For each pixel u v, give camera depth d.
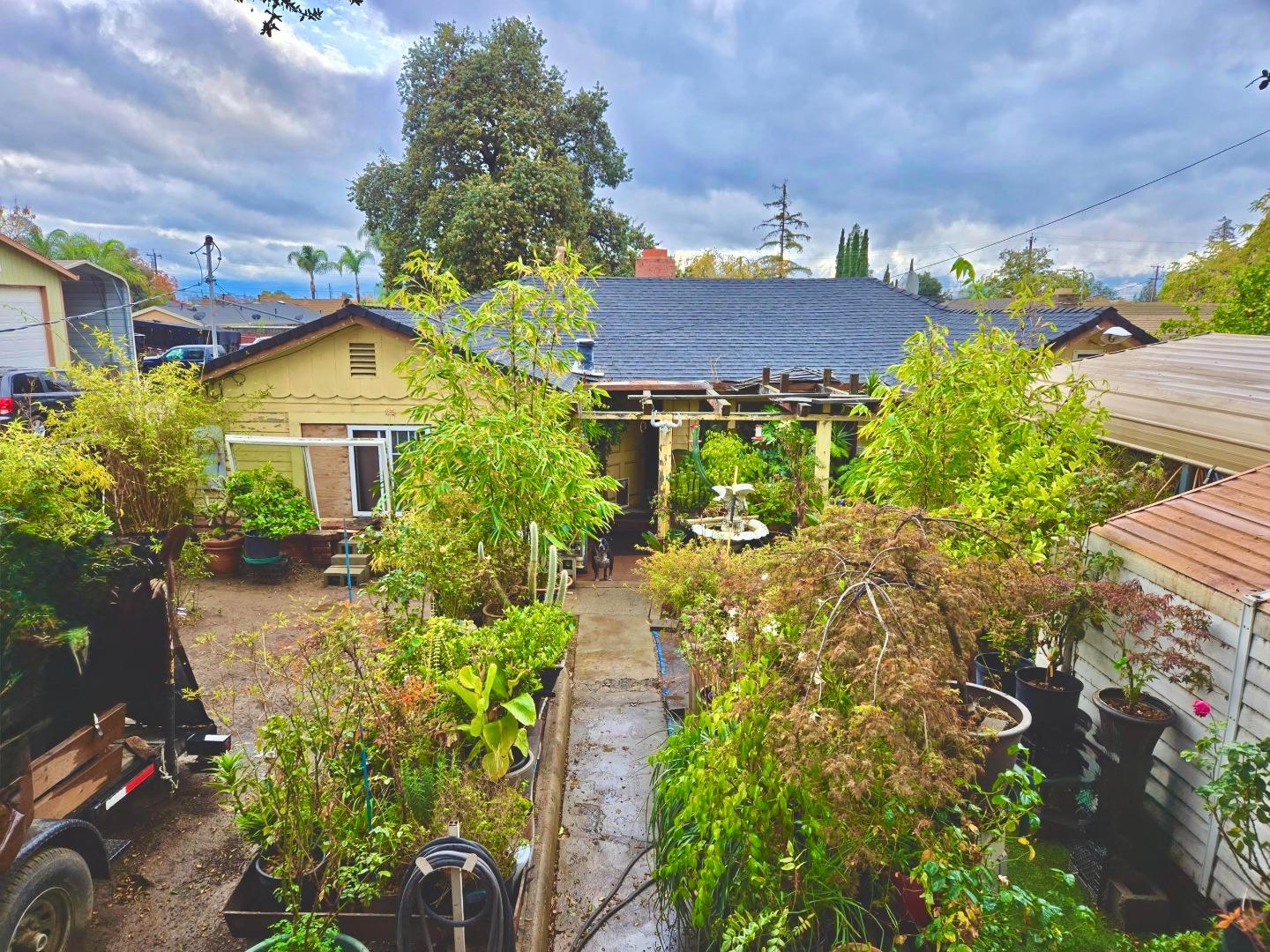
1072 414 5.00
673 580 6.00
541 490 5.51
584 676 5.62
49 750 3.21
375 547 5.27
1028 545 4.02
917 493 5.27
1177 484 5.10
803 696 2.44
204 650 5.98
